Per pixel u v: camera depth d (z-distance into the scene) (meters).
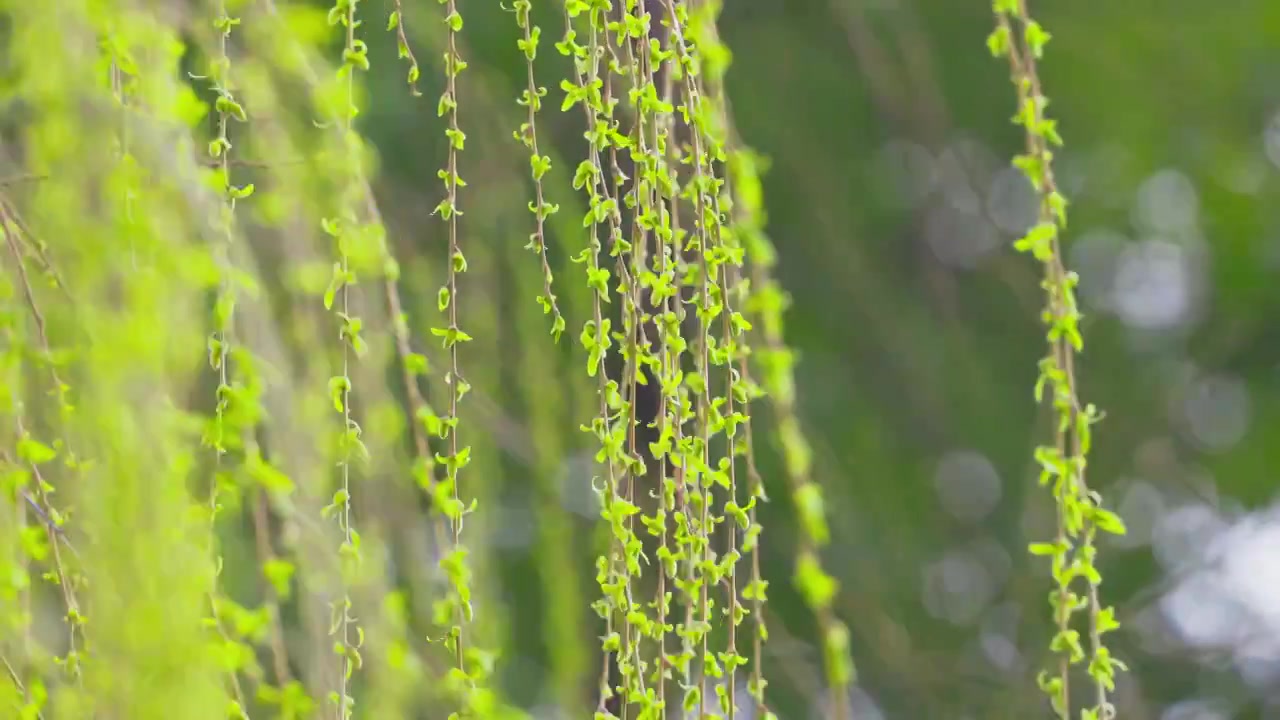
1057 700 1.94
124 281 1.86
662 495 1.90
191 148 1.92
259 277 2.09
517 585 3.34
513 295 2.87
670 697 2.29
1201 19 3.82
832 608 3.61
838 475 3.62
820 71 3.88
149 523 1.84
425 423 1.93
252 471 1.87
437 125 2.95
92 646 1.89
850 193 3.97
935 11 3.89
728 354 1.90
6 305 1.93
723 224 2.00
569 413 2.63
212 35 2.00
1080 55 3.79
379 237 1.95
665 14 1.95
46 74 1.90
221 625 1.90
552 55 3.11
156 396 1.85
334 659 1.98
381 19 2.85
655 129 1.93
